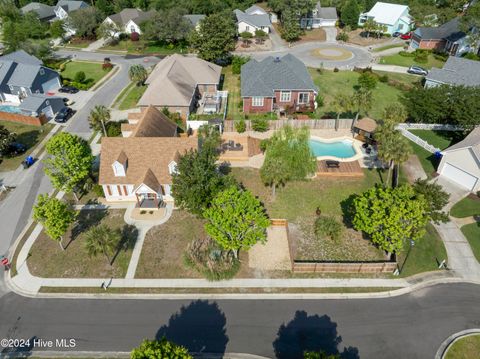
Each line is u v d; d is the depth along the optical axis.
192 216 41.84
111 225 40.81
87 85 75.19
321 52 94.81
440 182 47.09
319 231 39.06
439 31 91.94
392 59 89.12
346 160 51.50
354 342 29.55
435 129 58.88
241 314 31.66
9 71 70.94
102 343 29.64
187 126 58.94
